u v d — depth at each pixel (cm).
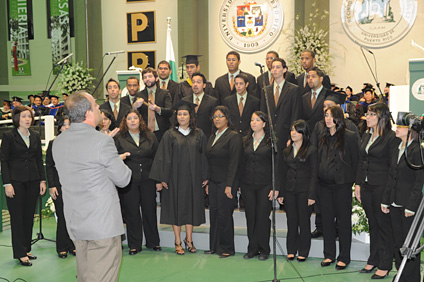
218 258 503
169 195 512
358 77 1120
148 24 1267
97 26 1301
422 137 320
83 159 280
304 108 534
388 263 428
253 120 487
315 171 466
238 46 1196
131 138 523
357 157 454
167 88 640
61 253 521
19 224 495
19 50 1384
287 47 1162
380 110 423
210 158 509
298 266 471
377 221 431
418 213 291
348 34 1120
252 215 499
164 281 435
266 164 489
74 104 287
